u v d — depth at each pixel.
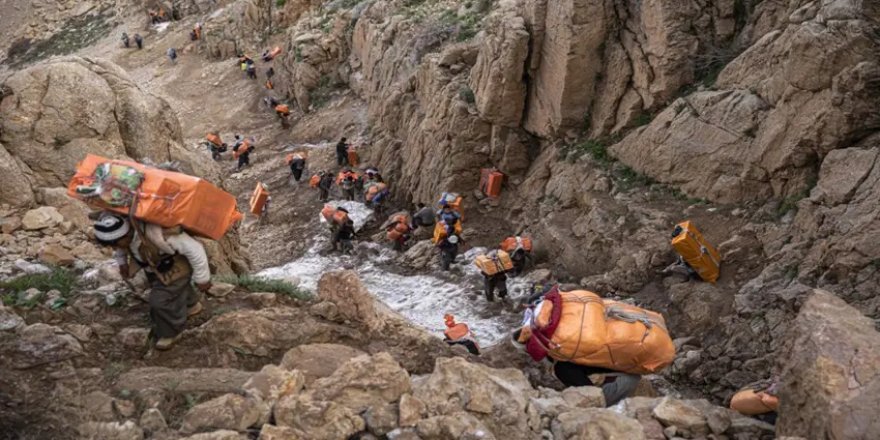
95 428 5.19
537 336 6.59
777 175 14.14
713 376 11.78
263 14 45.25
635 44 17.44
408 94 25.95
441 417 5.16
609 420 5.30
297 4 44.16
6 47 61.25
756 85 15.18
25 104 9.98
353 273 7.64
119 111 10.62
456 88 21.83
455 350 7.62
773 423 5.94
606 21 17.83
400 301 17.03
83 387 5.84
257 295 7.55
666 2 16.69
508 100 19.89
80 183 5.92
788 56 14.00
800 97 13.69
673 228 15.02
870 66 12.52
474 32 25.58
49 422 5.35
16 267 7.74
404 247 20.64
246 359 6.65
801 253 12.52
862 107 12.70
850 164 12.59
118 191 5.81
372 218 23.77
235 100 40.06
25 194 9.38
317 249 22.11
